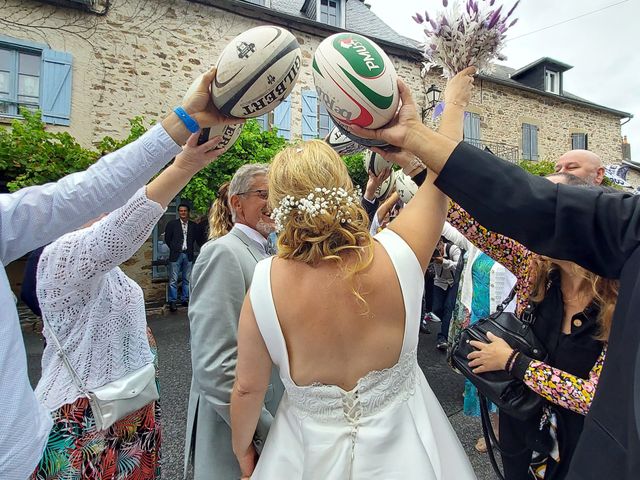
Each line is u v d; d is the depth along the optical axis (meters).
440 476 1.06
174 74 7.84
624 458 0.70
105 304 1.40
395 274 1.06
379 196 3.55
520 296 1.56
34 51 7.01
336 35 1.34
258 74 1.27
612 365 0.76
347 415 1.03
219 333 1.45
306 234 1.05
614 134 14.02
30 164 5.82
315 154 1.12
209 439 1.54
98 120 7.35
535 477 1.49
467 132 11.36
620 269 0.84
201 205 7.25
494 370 1.41
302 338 1.04
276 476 1.07
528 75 13.82
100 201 1.03
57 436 1.30
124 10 7.46
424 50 1.21
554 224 0.87
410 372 1.11
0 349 0.87
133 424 1.54
